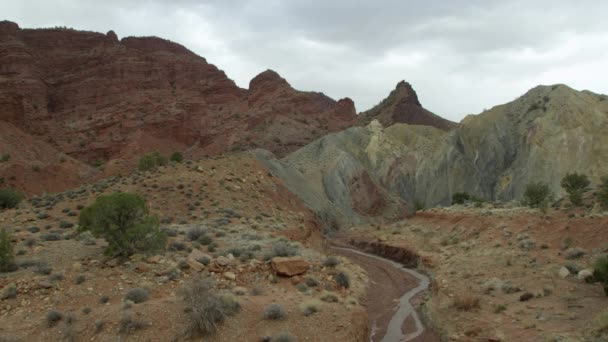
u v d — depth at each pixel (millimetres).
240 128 155125
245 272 25469
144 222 24469
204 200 52250
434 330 24406
